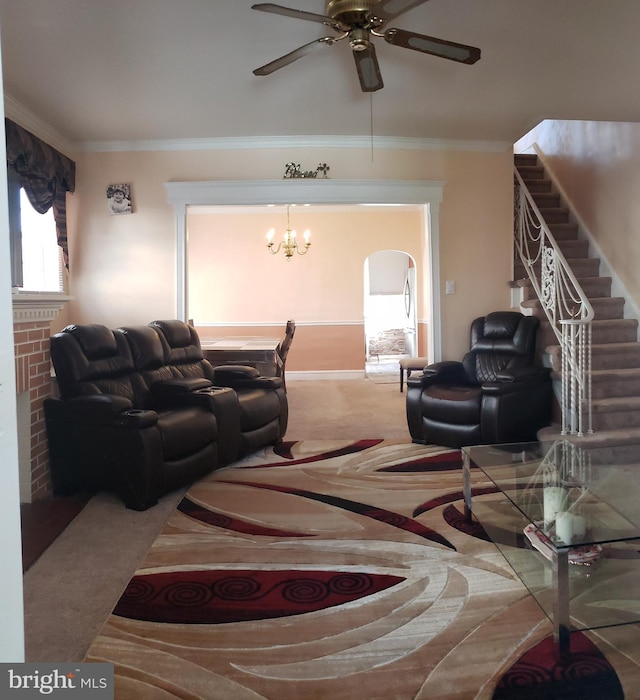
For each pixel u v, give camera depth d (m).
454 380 4.77
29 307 3.18
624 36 2.94
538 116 4.24
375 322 11.41
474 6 2.64
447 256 5.02
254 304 8.03
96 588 2.29
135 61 3.17
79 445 3.32
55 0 2.53
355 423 5.27
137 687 1.70
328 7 2.37
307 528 2.86
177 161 4.78
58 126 4.30
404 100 3.87
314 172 4.80
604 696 1.64
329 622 2.03
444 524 2.89
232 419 3.88
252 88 3.60
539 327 4.62
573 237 5.79
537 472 2.71
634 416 4.20
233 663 1.81
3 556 0.72
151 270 4.79
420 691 1.67
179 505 3.21
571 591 2.01
